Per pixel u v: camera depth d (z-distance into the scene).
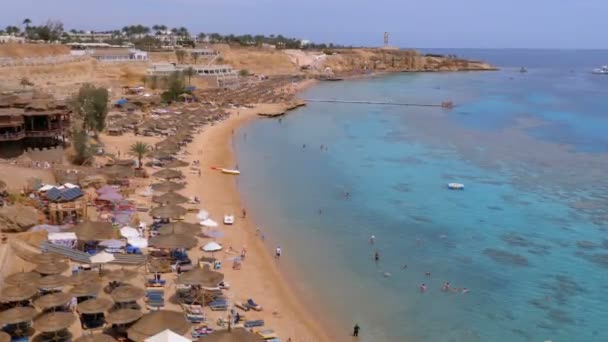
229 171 84.88
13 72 132.50
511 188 81.31
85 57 173.25
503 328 42.53
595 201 75.50
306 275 50.38
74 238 47.78
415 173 88.94
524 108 178.88
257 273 49.56
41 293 39.12
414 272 51.97
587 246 59.28
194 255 51.59
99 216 56.38
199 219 60.41
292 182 82.00
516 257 56.03
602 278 51.56
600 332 42.38
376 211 69.44
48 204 55.31
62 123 79.75
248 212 66.94
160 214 54.59
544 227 65.00
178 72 184.62
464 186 81.62
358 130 130.25
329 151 105.19
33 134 74.06
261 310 42.84
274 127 132.25
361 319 43.06
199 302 41.97
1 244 43.53
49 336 34.47
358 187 80.12
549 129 136.12
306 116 153.12
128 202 62.06
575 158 102.44
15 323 33.62
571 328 42.84
